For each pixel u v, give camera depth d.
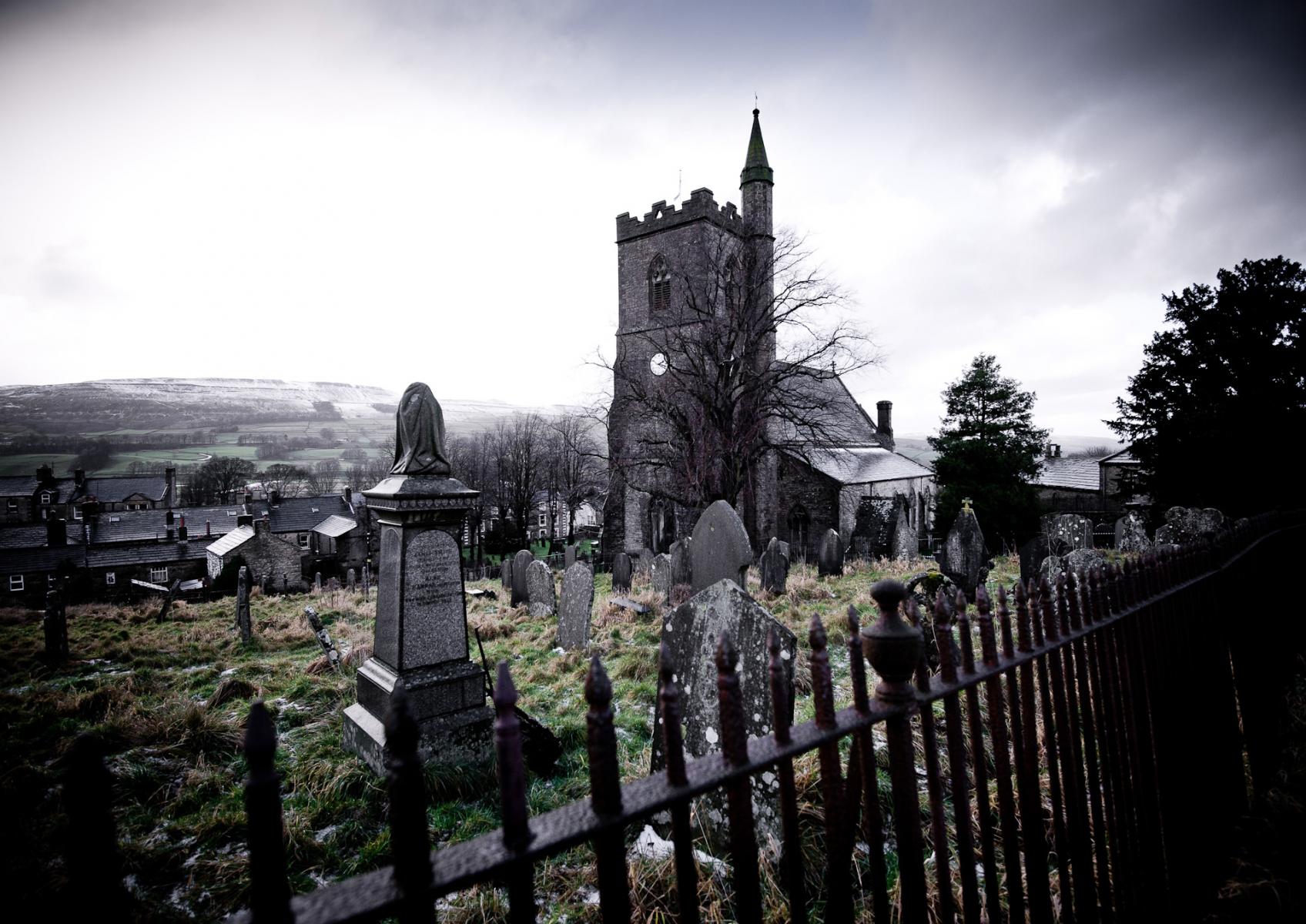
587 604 8.90
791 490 31.88
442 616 5.29
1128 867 2.50
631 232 31.52
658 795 1.30
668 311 30.50
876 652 1.73
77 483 56.38
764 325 24.86
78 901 0.87
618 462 26.84
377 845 3.87
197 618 13.80
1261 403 19.09
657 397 25.41
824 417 37.06
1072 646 2.44
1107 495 40.53
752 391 24.05
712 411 23.66
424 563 5.21
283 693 7.07
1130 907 2.47
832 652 8.12
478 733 5.19
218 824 4.05
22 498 52.78
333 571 42.03
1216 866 2.97
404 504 5.03
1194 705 3.12
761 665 3.90
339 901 0.98
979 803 2.00
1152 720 2.81
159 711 5.98
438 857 1.08
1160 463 21.11
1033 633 2.35
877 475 34.72
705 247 27.88
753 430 23.47
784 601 12.34
